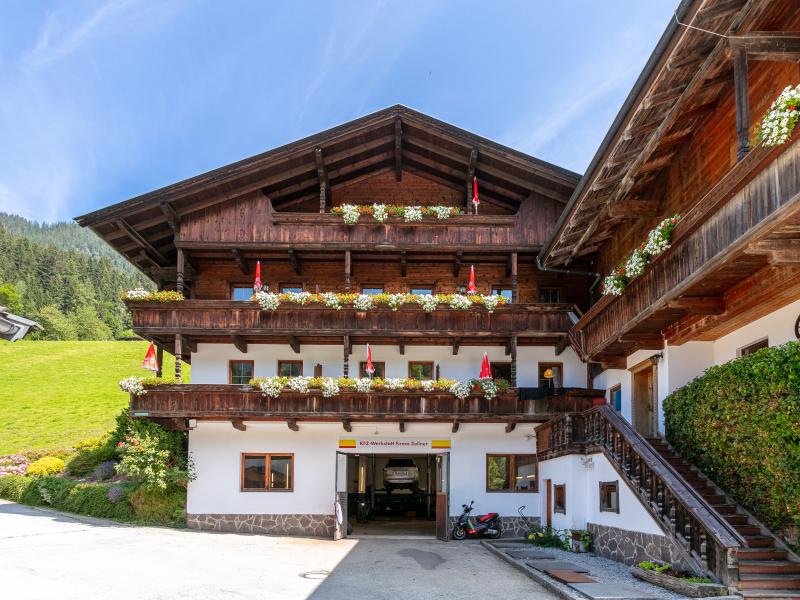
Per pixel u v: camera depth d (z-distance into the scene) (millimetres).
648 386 19438
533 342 23891
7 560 14500
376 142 23594
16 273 123688
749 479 12648
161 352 25312
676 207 16062
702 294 13586
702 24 10586
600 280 22875
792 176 8984
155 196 22281
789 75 11453
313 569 14992
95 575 13188
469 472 23078
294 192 24703
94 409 42625
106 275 138875
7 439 36375
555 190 23016
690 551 12062
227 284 24797
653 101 12844
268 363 24000
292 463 23094
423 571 14891
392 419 22328
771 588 10711
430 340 23703
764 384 11461
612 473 16203
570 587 12148
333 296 22359
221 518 22734
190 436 23141
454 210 23219
